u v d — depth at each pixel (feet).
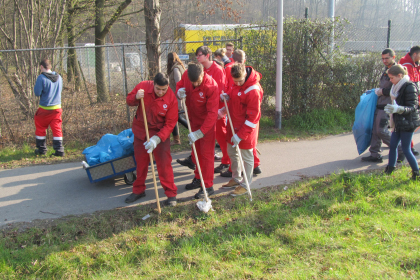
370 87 27.07
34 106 22.82
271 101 26.96
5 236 11.85
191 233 11.66
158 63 23.32
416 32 31.01
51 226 12.44
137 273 9.82
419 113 14.66
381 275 8.75
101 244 11.18
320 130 25.05
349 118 26.43
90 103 26.03
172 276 9.47
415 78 17.52
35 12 25.75
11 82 23.02
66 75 26.40
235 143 13.42
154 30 22.84
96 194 15.24
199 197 14.40
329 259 9.69
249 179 14.78
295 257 10.03
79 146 21.83
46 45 26.08
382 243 10.33
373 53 27.14
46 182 16.61
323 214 12.48
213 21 36.37
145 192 15.47
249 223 12.11
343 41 26.48
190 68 12.80
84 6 33.27
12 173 17.79
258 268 9.66
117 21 34.60
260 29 25.84
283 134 24.23
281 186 15.47
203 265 9.92
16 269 10.19
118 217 12.92
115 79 32.35
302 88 25.88
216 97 13.52
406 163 17.38
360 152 18.34
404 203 12.84
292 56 25.49
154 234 11.59
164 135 13.10
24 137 22.56
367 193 13.85
